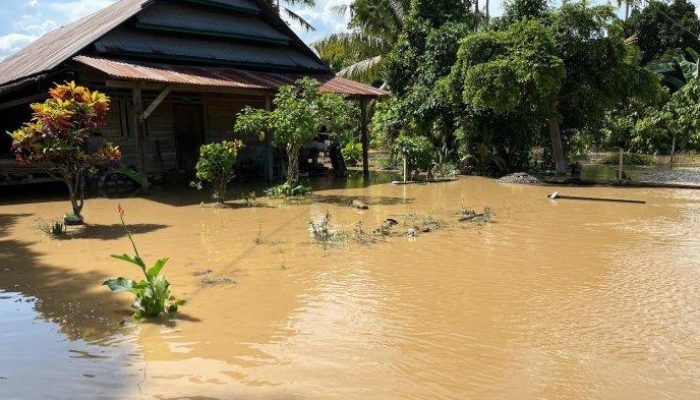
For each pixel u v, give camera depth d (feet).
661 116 80.84
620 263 24.40
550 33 56.39
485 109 63.21
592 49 56.95
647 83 57.88
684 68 96.22
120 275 22.50
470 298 19.72
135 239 29.19
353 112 60.44
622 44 57.93
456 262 24.57
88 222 34.12
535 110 59.88
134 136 55.98
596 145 90.07
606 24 57.57
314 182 57.06
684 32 115.96
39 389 13.00
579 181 54.49
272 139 54.70
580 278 22.15
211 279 21.83
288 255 25.75
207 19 61.16
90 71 49.01
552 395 12.89
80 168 33.24
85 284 21.33
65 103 31.71
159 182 55.11
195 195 46.26
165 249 26.94
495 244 28.02
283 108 44.96
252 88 50.19
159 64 52.26
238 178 57.93
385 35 87.04
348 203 42.01
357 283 21.44
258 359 14.69
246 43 65.41
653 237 29.63
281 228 32.04
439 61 66.64
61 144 31.63
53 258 25.25
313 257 25.38
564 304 19.08
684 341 15.96
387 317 17.83
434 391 13.03
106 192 47.78
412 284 21.33
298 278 22.08
